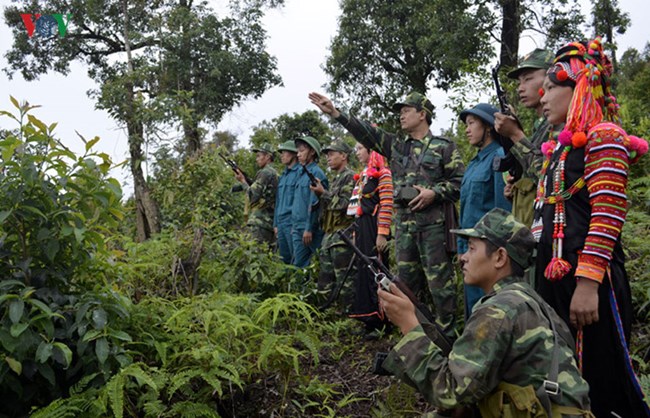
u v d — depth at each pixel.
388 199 5.39
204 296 4.45
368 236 5.47
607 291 2.73
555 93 3.02
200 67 19.06
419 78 23.48
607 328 2.72
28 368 3.17
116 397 3.07
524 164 3.39
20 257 3.47
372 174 5.50
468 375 2.22
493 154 4.24
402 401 3.86
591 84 2.85
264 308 4.11
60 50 20.00
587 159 2.76
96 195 3.52
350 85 24.69
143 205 11.80
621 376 2.71
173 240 5.70
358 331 5.49
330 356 4.90
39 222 3.37
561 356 2.27
